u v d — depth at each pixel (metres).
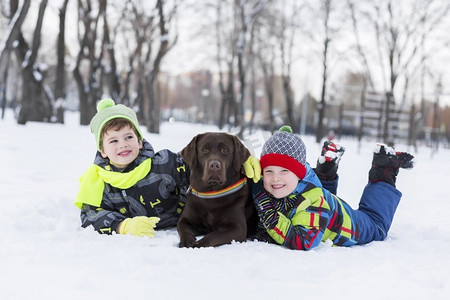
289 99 28.34
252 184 3.80
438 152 23.92
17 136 12.41
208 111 59.91
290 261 2.88
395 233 4.29
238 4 24.53
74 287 2.24
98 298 2.10
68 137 13.52
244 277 2.53
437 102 26.34
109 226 3.61
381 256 3.18
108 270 2.54
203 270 2.60
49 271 2.48
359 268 2.81
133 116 3.94
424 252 3.47
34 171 7.06
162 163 3.96
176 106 73.31
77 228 3.73
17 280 2.32
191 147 3.54
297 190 3.50
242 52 22.05
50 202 4.57
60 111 21.03
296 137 3.56
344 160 13.40
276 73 34.28
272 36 30.23
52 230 3.69
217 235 3.33
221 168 3.33
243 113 21.88
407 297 2.26
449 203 6.46
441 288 2.45
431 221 5.05
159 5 20.61
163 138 16.31
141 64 25.48
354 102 46.91
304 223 3.39
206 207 3.54
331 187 4.15
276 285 2.39
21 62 17.42
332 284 2.46
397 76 21.83
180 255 2.89
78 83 22.12
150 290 2.22
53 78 41.19
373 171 4.14
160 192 3.94
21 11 13.98
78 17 22.34
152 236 3.54
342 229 3.57
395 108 22.05
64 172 7.21
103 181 3.90
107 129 3.79
